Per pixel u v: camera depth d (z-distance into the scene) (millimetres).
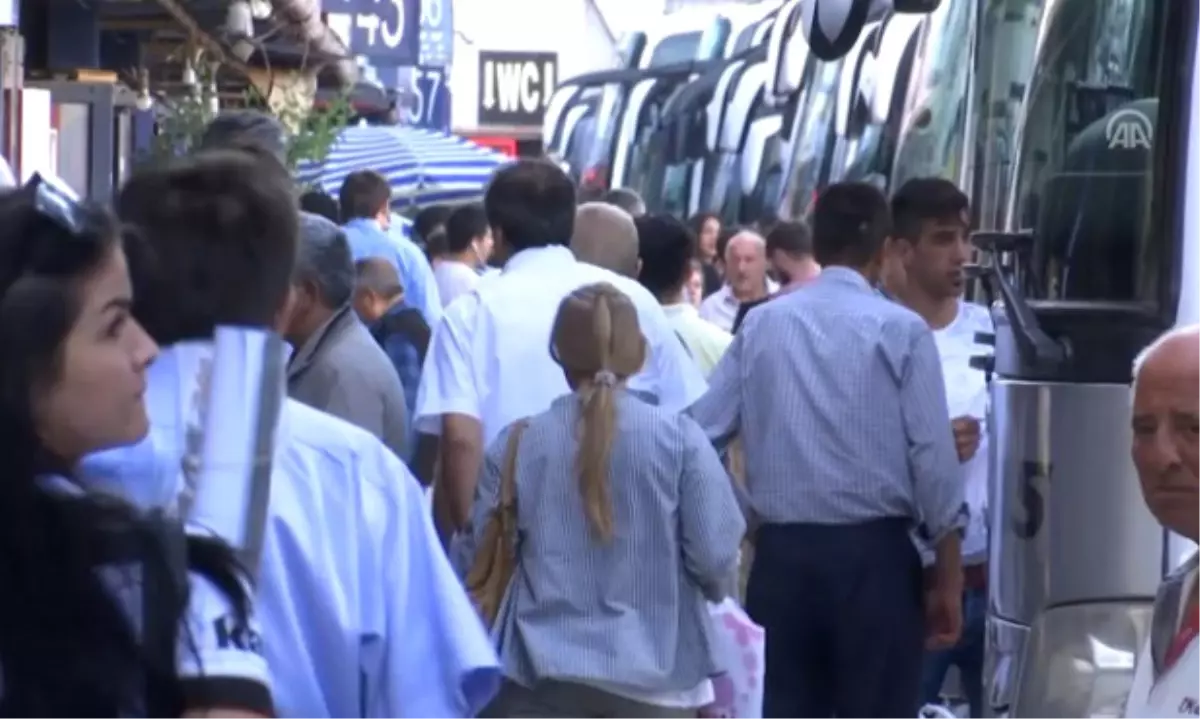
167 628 6188
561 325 15273
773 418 18078
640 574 15094
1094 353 16141
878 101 37344
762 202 46469
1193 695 9008
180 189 8125
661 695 15086
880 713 18109
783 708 18203
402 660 8344
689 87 52969
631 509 15078
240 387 7117
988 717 16891
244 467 6988
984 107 18562
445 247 34594
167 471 7164
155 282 7941
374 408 15617
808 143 43156
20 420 6219
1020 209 17312
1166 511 10070
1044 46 17359
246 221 8117
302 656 8094
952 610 18203
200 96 39375
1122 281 16219
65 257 6438
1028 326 16375
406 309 23594
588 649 14945
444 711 8359
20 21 36000
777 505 18047
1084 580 16047
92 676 6016
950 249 20531
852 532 17891
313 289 15523
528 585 15227
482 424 17672
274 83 45375
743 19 52781
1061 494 16203
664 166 54000
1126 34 16531
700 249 41469
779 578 18047
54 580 6039
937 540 18109
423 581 8445
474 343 17688
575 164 60031
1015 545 16562
